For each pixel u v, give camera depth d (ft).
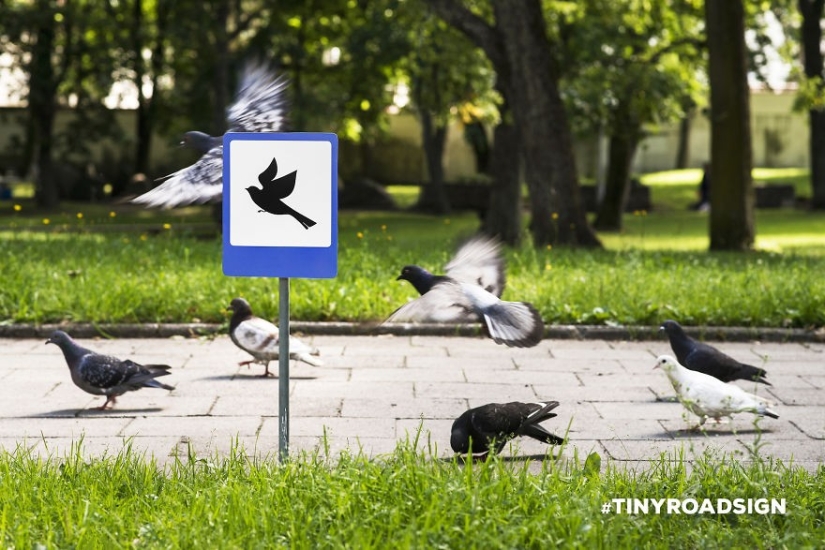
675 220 147.23
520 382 37.19
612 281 52.95
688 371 30.14
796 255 75.66
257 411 32.60
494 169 108.78
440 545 18.30
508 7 85.87
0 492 21.30
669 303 48.37
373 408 33.12
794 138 213.25
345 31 137.39
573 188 86.74
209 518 19.67
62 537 19.31
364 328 46.19
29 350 42.75
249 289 48.96
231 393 35.09
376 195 167.43
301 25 136.98
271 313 47.26
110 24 140.56
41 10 139.74
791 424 31.53
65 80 154.51
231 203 21.59
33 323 45.80
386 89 144.56
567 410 33.06
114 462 25.27
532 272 56.44
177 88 151.74
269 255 21.75
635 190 165.68
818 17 148.46
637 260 61.52
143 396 34.68
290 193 21.62
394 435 29.81
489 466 22.20
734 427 30.96
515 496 20.62
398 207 166.50
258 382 36.83
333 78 138.92
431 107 126.72
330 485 20.97
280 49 131.03
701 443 29.09
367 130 149.79
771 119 213.46
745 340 46.01
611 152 128.57
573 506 20.21
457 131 206.08
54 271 53.98
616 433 30.17
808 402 34.58
